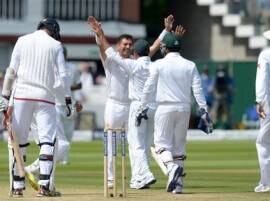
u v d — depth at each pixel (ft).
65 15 318.24
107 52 120.06
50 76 103.71
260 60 113.50
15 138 102.68
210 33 333.01
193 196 106.22
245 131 268.00
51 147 103.55
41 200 98.94
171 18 122.11
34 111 103.81
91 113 270.67
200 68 292.61
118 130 104.06
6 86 103.14
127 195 107.24
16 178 104.01
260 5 319.06
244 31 321.73
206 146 230.68
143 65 121.08
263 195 108.58
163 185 125.39
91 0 319.88
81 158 186.50
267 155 114.11
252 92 286.05
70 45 315.17
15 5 314.14
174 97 110.83
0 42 310.45
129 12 322.14
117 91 121.39
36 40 103.76
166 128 111.34
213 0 330.95
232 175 144.97
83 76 282.97
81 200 99.35
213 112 280.51
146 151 121.60
